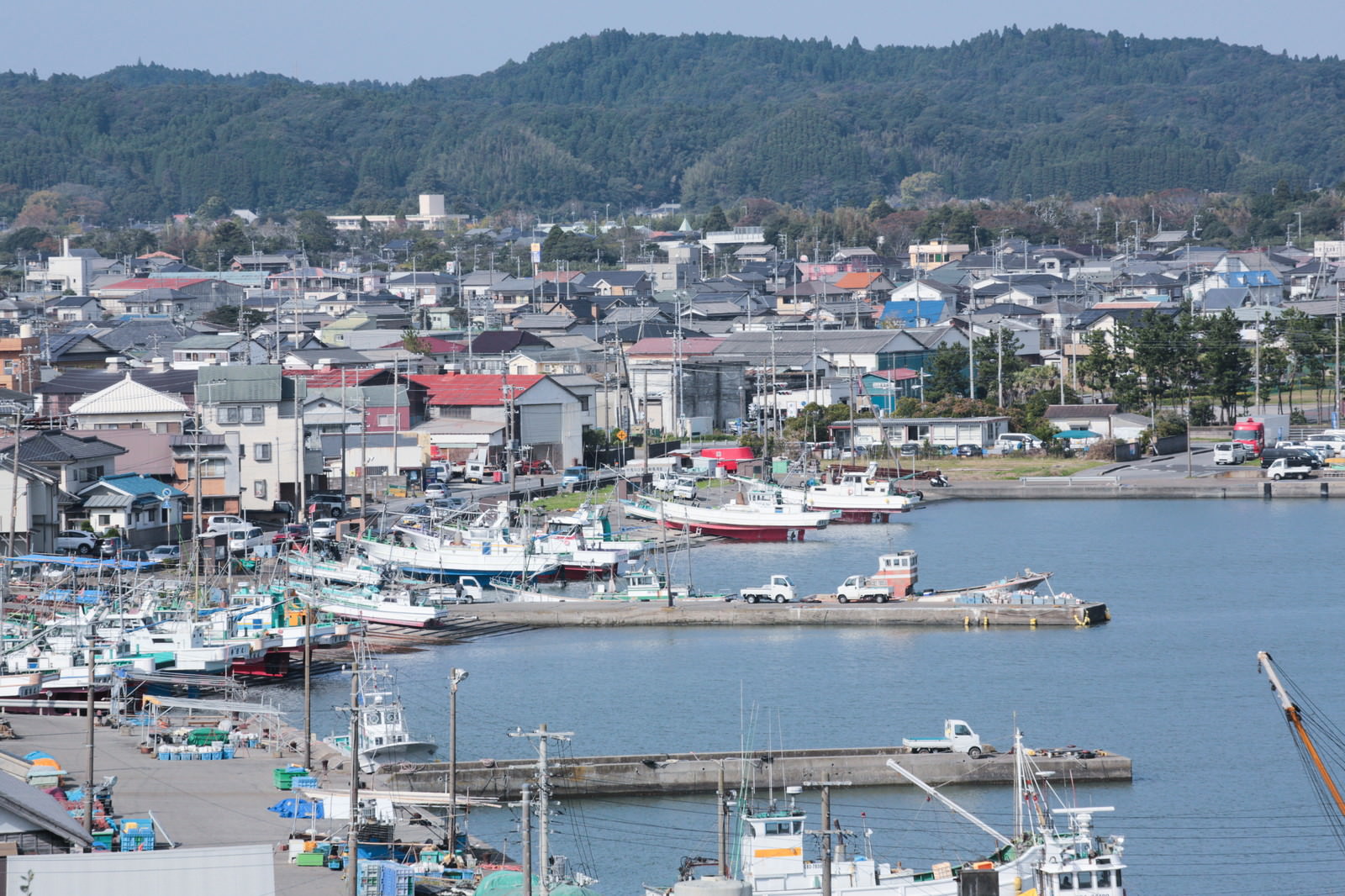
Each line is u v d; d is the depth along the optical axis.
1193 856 98.56
